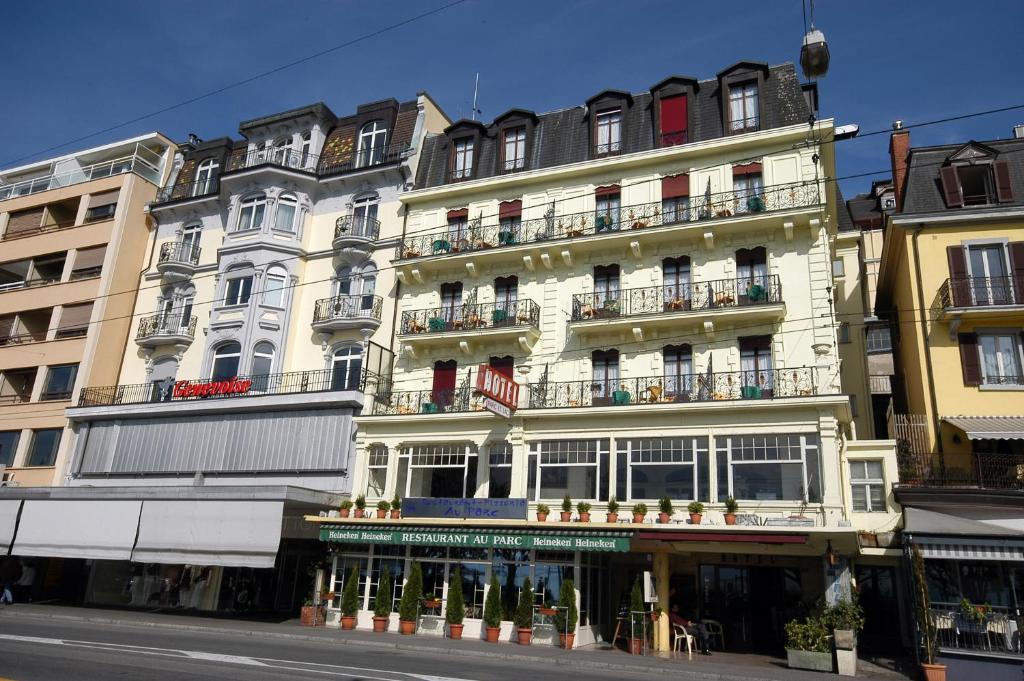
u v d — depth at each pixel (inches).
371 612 869.2
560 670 578.2
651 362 890.1
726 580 855.7
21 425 1254.9
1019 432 726.5
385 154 1166.3
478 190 1056.2
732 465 790.5
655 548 795.4
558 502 845.8
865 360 1071.0
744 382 837.8
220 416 1087.6
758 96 938.7
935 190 888.9
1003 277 823.7
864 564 846.5
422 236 1075.3
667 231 903.7
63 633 668.1
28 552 1006.4
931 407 815.1
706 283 884.0
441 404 973.8
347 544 916.6
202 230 1280.8
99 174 1439.5
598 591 852.0
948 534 664.4
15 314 1376.7
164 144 1424.7
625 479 829.8
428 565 867.4
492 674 514.3
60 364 1263.5
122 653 530.6
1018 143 889.5
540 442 882.8
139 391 1199.6
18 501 1042.7
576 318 917.2
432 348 1016.2
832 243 979.9
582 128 1043.3
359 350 1081.4
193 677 431.5
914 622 652.1
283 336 1124.5
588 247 951.6
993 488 730.2
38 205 1450.5
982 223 852.6
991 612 633.0
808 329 829.2
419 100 1199.6
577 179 1002.7
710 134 947.3
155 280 1294.3
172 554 911.0
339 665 518.0
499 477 898.1
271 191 1183.6
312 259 1170.6
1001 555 644.7
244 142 1326.3
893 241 933.2
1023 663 598.2
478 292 1016.9
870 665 699.4
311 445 1008.9
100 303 1261.1
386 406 995.9
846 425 851.4
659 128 975.0
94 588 1109.1
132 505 959.0
